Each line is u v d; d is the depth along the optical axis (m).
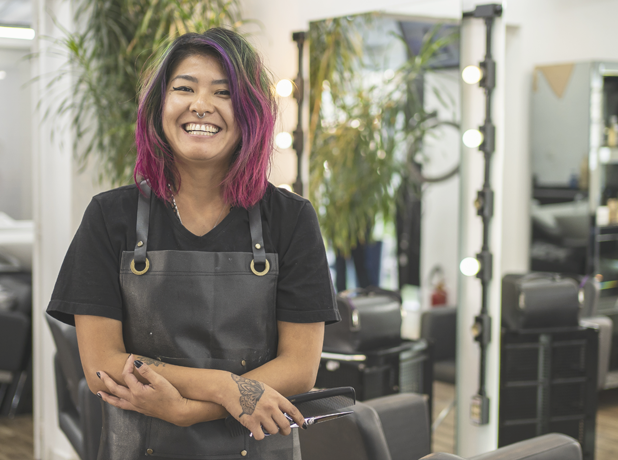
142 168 1.03
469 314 2.29
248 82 1.01
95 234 1.01
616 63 2.32
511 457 1.47
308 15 2.75
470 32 2.23
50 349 2.98
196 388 0.96
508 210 2.58
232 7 2.96
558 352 2.37
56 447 3.01
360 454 1.49
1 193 5.39
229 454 1.03
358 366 2.51
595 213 2.45
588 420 2.38
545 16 2.47
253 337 1.03
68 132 2.81
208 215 1.07
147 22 2.62
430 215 2.74
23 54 5.34
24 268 4.07
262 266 1.04
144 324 1.01
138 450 1.02
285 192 1.09
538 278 2.41
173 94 1.00
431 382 2.60
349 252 2.87
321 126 2.80
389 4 2.54
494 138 2.22
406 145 2.74
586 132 2.43
